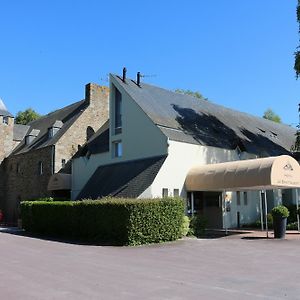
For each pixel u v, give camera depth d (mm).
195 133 30531
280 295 9391
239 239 21781
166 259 15094
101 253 16875
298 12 31484
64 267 13023
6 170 47781
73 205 23781
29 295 9242
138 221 20234
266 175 23062
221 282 10844
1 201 47125
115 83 32500
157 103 32125
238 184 24406
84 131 41719
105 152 33000
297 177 24562
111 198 22250
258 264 13875
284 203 36344
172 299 8945
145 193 25047
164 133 27500
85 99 43969
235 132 35656
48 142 41500
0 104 49375
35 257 15344
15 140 49656
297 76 31469
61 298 8977
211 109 38188
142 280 11000
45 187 40188
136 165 28766
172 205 21609
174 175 26969
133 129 30172
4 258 15016
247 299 8992
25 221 28656
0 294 9336
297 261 14508
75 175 36562
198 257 15586
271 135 41719
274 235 22281
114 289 9867
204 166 27453
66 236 24125
